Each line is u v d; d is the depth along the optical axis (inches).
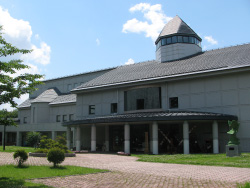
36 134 1619.1
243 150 1027.9
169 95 1224.2
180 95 1197.7
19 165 605.6
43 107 1952.5
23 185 400.5
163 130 1216.2
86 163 717.3
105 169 589.3
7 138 2301.9
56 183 433.1
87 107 1515.7
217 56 1263.5
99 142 1448.1
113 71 1686.8
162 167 631.8
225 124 1099.9
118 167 632.4
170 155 935.0
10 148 1302.9
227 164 655.8
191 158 817.5
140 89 1294.3
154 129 1047.6
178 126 1205.1
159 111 1226.6
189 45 1464.1
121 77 1443.2
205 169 586.6
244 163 671.8
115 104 1398.9
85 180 459.2
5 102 467.2
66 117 1827.0
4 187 386.0
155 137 1046.4
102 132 1448.1
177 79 1182.9
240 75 1065.5
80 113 1542.8
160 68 1365.7
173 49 1460.4
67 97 1908.2
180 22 1524.4
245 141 1029.2
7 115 548.7
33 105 1980.8
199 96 1150.3
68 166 629.9
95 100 1482.5
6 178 462.6
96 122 1165.1
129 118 1071.0
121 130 1352.1
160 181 446.3
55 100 1971.0
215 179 457.1
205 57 1311.5
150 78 1247.5
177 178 472.7
